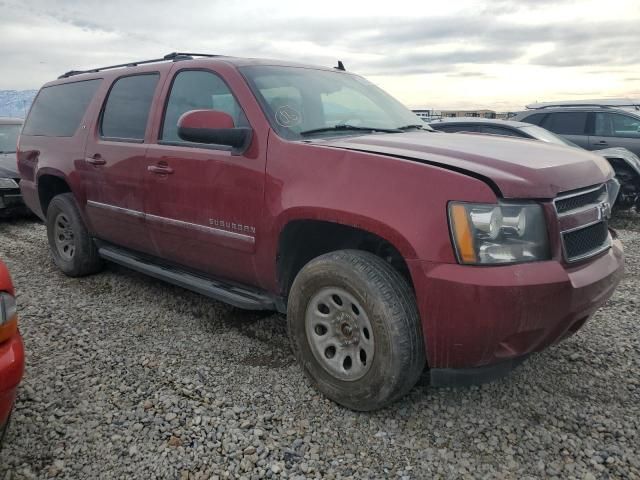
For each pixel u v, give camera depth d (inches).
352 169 105.9
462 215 92.4
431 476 92.0
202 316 163.2
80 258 194.2
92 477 91.0
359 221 102.3
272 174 118.3
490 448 99.5
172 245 150.4
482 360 96.7
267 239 120.8
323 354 113.3
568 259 98.0
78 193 183.3
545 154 111.9
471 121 342.0
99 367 128.9
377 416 109.2
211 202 132.5
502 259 92.1
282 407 112.3
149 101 158.7
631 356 134.9
